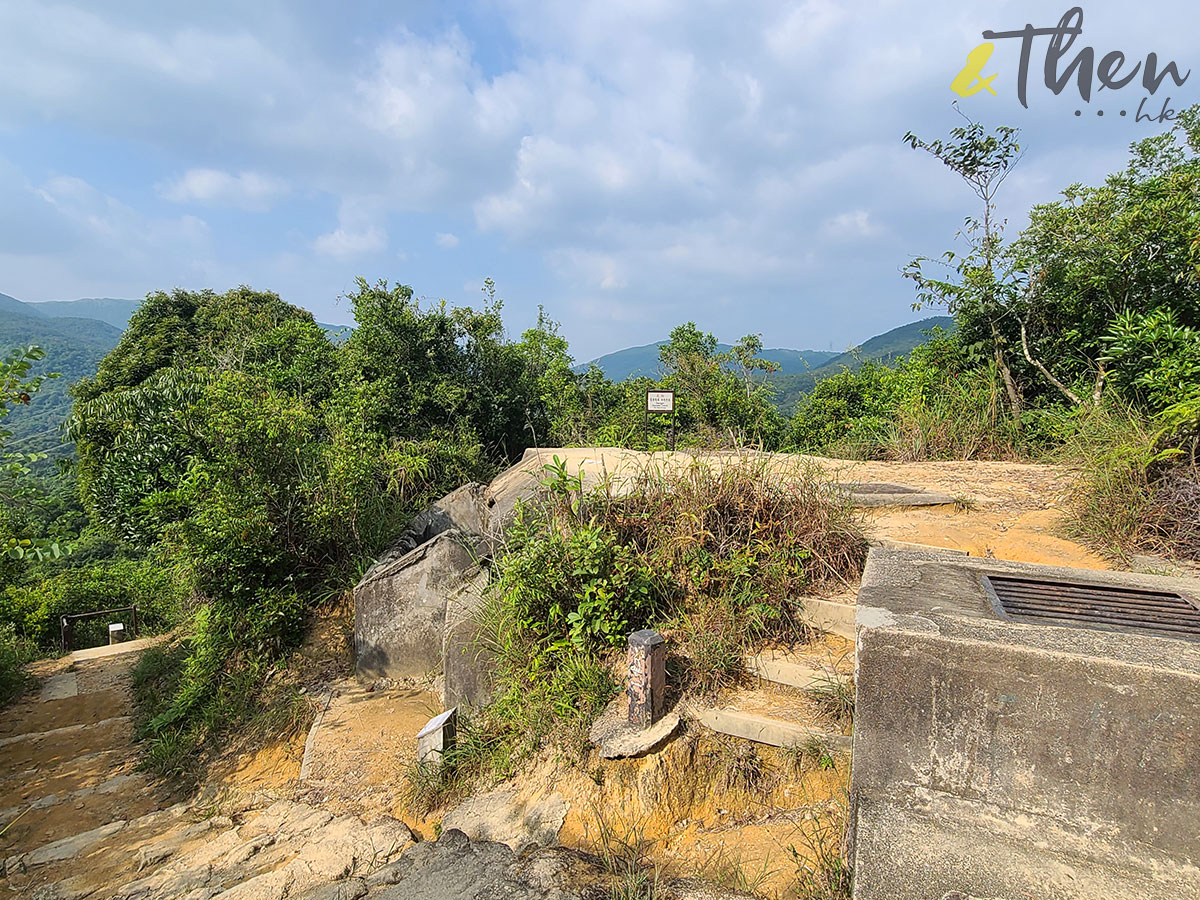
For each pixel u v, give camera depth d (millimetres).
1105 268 8445
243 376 9180
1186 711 2170
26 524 6711
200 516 7160
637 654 3580
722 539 4590
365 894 2930
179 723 6875
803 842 2963
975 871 2273
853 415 12703
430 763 4293
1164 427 4938
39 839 5164
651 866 3002
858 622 2652
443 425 14133
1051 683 2332
